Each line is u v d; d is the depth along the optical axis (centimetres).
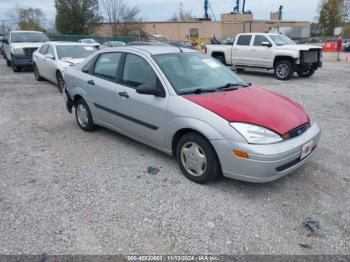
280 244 280
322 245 279
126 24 5997
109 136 552
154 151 481
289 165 350
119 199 348
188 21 6725
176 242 281
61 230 296
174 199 348
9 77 1262
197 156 371
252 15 6744
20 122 644
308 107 776
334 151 484
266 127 336
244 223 308
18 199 349
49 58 973
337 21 5769
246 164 330
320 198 352
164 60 432
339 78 1342
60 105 785
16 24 7531
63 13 5672
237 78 482
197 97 383
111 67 494
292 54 1248
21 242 280
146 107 419
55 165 436
